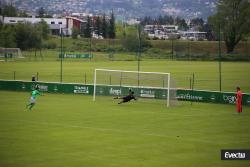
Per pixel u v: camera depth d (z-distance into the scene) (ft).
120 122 351.46
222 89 587.27
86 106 433.48
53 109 411.95
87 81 643.04
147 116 380.58
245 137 300.40
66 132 310.86
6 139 287.89
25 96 501.56
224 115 388.98
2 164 232.94
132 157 248.52
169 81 445.37
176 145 276.62
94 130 318.86
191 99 478.18
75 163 236.02
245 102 444.96
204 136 302.45
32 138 291.38
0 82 559.38
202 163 237.45
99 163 236.22
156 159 244.63
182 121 358.84
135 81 532.73
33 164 233.55
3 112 391.86
